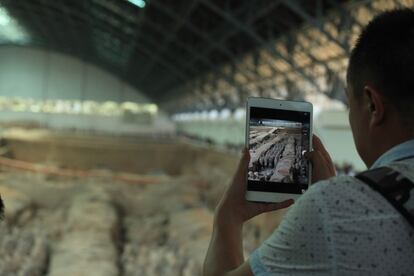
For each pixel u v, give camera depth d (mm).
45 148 35094
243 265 1445
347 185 1312
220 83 34156
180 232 15336
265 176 1886
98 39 43875
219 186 20375
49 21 43594
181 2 23047
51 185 21000
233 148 31375
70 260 12312
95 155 34562
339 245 1259
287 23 18828
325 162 1903
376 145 1471
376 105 1419
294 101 1969
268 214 13352
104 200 19062
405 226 1245
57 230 15609
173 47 31844
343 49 15742
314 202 1310
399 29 1382
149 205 20219
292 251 1314
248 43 23656
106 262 12430
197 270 11391
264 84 26484
